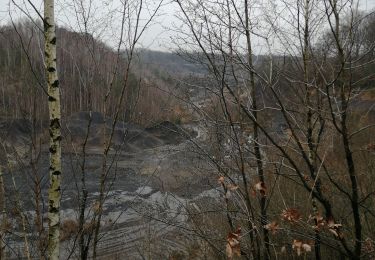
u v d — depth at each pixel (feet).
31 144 14.75
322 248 18.63
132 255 28.89
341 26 13.01
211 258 20.61
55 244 12.28
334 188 17.90
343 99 12.36
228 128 15.53
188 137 16.29
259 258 14.62
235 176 16.96
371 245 14.62
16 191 15.25
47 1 12.13
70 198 37.29
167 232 26.02
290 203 18.33
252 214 14.26
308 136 14.53
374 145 17.03
